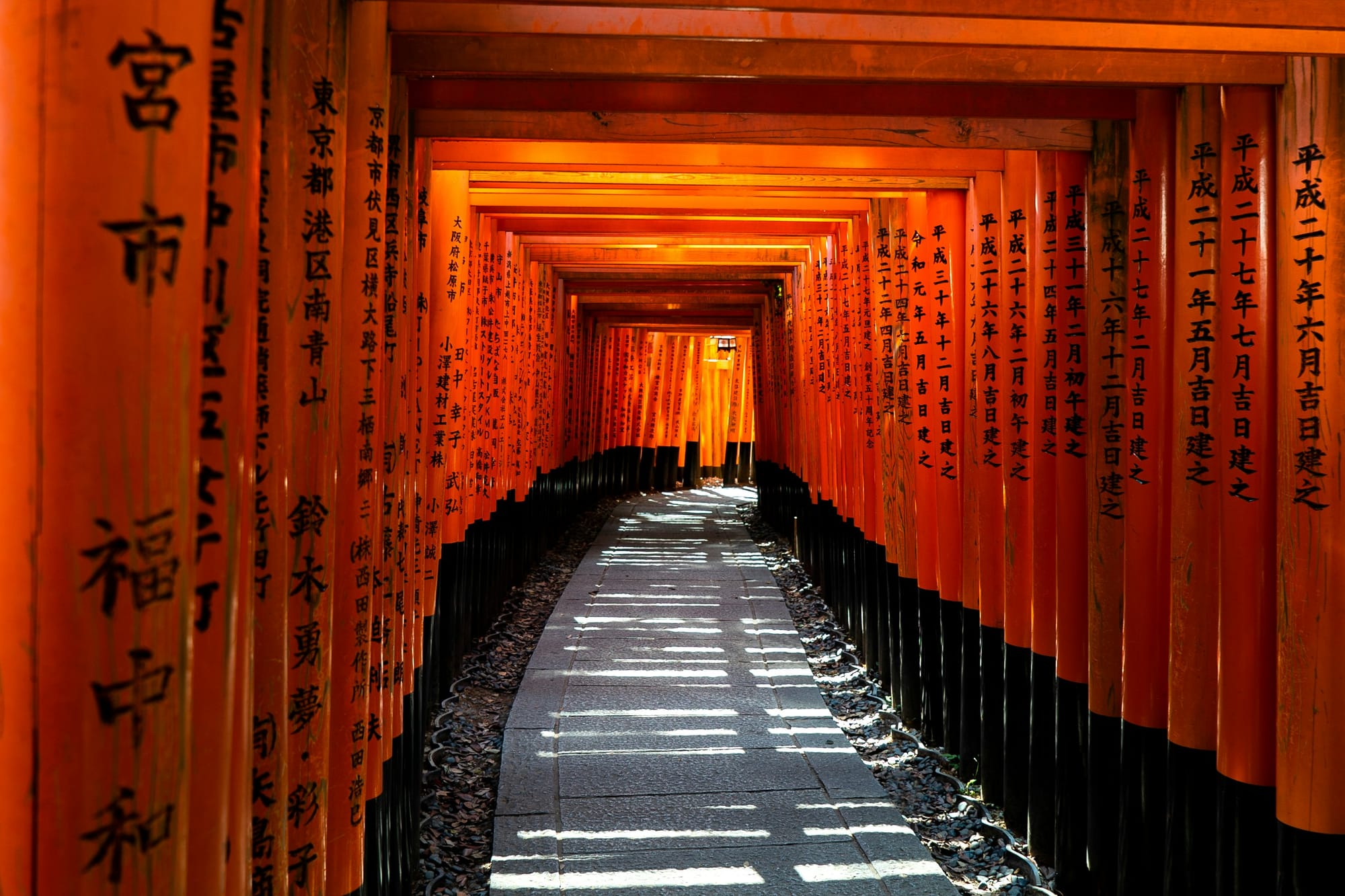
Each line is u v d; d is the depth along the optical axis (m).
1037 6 2.75
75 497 1.35
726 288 14.68
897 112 3.88
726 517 16.62
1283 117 3.09
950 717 5.58
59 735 1.35
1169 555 3.78
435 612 6.10
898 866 4.17
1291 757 3.04
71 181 1.33
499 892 3.91
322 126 2.59
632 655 7.60
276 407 2.23
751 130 4.14
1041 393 4.42
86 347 1.34
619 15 3.01
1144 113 3.74
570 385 14.97
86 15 1.32
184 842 1.46
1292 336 3.04
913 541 6.17
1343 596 2.95
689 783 5.05
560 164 4.96
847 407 8.16
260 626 2.22
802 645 7.93
